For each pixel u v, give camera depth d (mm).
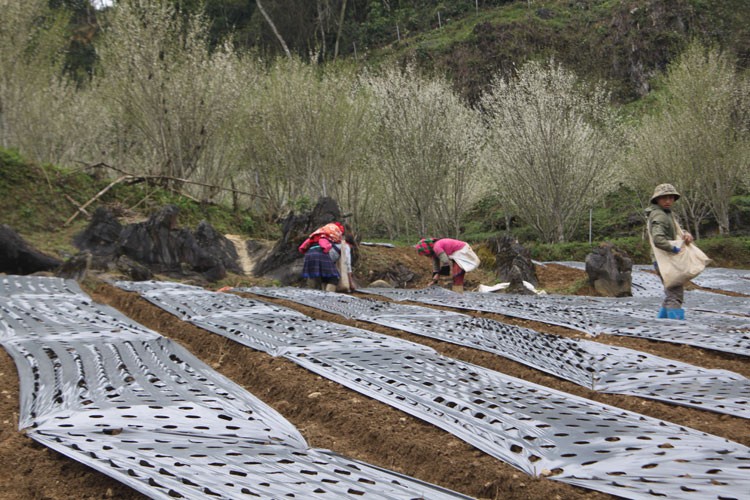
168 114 16094
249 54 18875
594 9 40219
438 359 5270
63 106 19453
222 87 16281
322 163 18812
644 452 3373
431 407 4168
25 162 14234
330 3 46531
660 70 34656
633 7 37188
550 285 13664
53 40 17703
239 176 19953
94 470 3234
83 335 6031
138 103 15953
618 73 35812
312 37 45094
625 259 11523
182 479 2973
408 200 21312
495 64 37594
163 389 4438
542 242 22125
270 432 3777
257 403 4273
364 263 14156
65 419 3746
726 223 21031
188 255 12148
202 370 5062
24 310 7238
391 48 42969
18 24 16469
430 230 22500
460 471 3396
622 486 3014
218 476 3043
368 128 19875
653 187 22219
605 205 27062
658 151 21781
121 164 19016
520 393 4426
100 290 9867
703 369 5055
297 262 12766
